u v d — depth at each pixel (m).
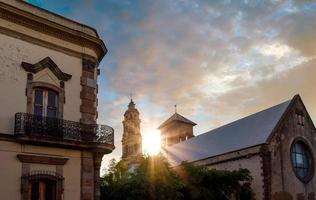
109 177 28.67
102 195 27.56
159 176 27.19
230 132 46.41
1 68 18.83
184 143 56.03
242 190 37.62
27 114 18.67
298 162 40.09
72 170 19.97
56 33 21.11
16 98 19.03
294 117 40.91
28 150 18.69
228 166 40.31
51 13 21.27
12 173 18.02
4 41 19.19
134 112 61.81
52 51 20.92
